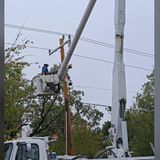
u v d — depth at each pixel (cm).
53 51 2486
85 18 1109
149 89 4106
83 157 1371
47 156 1258
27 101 2575
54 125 3528
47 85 1424
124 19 1394
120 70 1398
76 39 1212
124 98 1398
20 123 2364
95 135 4303
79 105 4325
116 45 1398
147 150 4041
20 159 1216
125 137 1397
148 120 4075
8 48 2255
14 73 2242
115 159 1249
